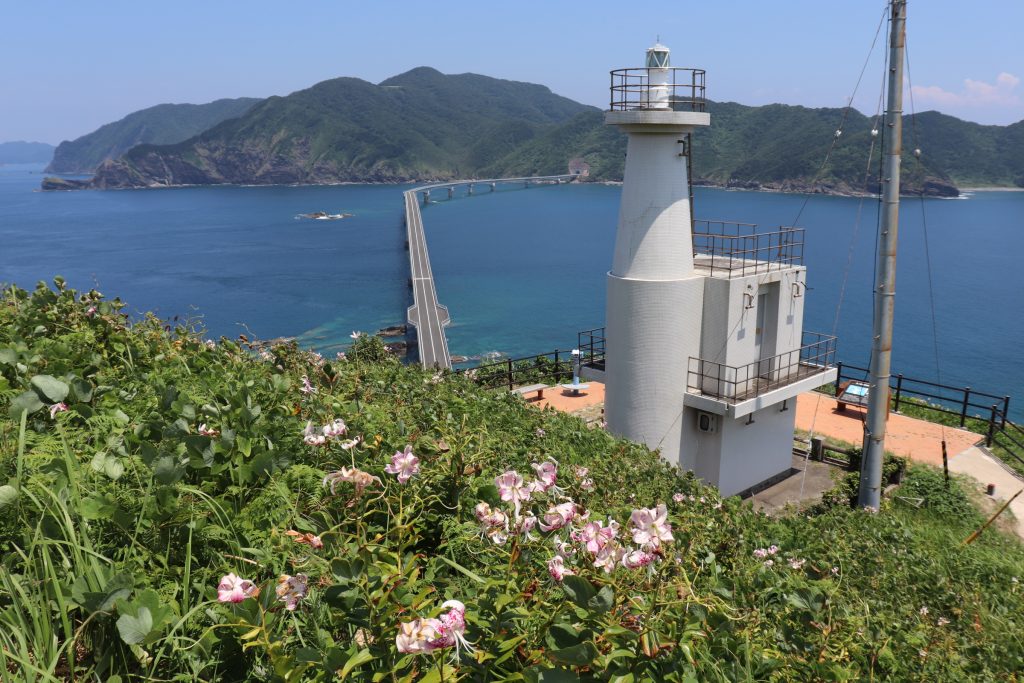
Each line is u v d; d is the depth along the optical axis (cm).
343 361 950
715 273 1528
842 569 708
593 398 2108
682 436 1547
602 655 252
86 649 281
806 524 880
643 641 255
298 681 238
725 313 1474
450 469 438
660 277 1472
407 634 217
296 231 19588
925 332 8394
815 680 328
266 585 259
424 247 13562
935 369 6888
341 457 448
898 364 7088
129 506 352
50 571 276
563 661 236
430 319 7712
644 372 1499
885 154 1218
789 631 371
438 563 327
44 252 15562
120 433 434
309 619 296
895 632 515
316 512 350
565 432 899
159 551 333
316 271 12375
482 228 19562
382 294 10106
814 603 404
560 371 2445
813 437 1811
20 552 286
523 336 7731
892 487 1520
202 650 271
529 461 592
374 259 13812
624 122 1393
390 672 232
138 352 695
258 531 355
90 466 377
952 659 512
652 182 1448
